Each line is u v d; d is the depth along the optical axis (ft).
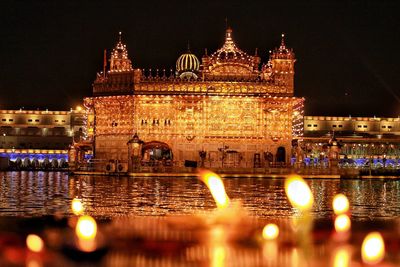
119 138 303.68
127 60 321.11
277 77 305.94
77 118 427.33
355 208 122.11
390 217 98.84
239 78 304.71
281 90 305.12
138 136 298.56
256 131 302.25
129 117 302.25
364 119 420.36
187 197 143.84
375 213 110.11
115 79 306.96
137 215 100.17
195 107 301.63
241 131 302.04
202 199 137.80
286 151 303.48
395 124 421.18
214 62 305.53
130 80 302.86
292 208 116.88
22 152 387.96
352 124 419.13
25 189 172.45
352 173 273.95
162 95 300.20
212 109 301.63
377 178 273.95
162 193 157.17
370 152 378.32
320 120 417.90
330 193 169.58
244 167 280.51
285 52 309.01
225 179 254.47
